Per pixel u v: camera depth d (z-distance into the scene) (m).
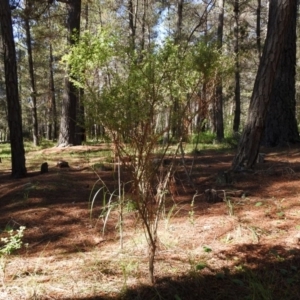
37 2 11.50
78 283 2.68
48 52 23.25
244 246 3.18
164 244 3.23
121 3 18.91
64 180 5.84
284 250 3.08
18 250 3.46
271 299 2.43
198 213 4.02
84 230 3.79
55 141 23.73
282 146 8.73
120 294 2.50
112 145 2.71
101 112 2.39
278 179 5.09
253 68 20.83
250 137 5.41
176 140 3.45
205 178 5.48
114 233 3.65
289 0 4.99
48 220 4.13
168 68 2.54
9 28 6.37
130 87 2.43
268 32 5.20
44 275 2.84
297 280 2.66
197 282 2.63
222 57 3.77
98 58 2.47
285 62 8.78
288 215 3.84
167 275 2.74
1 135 47.28
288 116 8.88
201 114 3.69
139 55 2.52
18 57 23.56
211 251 3.10
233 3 16.12
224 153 8.97
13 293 2.57
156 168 2.62
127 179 5.40
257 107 5.33
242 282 2.62
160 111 2.64
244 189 4.79
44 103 29.86
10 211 4.57
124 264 2.91
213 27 15.86
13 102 6.54
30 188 5.25
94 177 6.15
